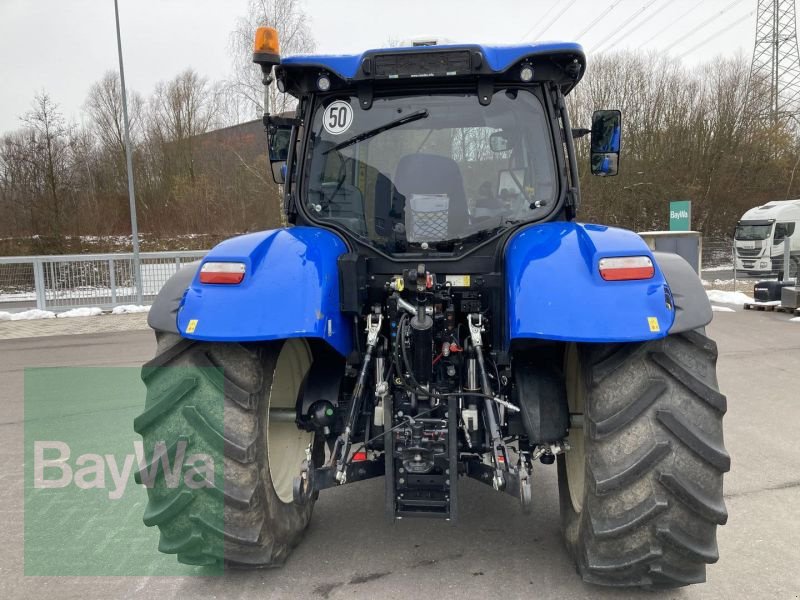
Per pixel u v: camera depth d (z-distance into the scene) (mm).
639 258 2334
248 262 2477
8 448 4766
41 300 13641
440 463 2627
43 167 30906
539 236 2639
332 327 2533
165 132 34938
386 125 3078
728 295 15547
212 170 33781
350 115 3117
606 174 3637
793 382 6723
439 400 2725
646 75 31359
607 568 2400
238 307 2395
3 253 28062
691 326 2299
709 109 31547
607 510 2342
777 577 2783
